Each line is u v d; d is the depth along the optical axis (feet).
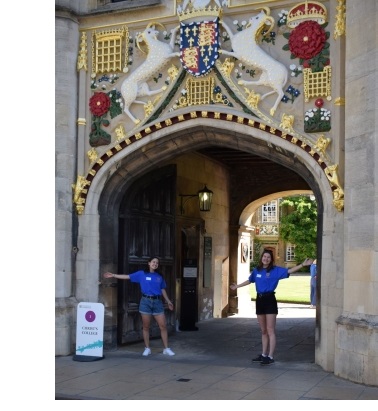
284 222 139.95
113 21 35.47
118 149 34.76
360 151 27.78
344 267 28.86
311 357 33.73
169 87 33.71
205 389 25.73
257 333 43.47
